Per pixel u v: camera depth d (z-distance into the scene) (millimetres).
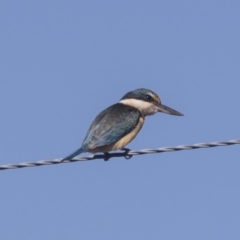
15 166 11438
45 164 11734
